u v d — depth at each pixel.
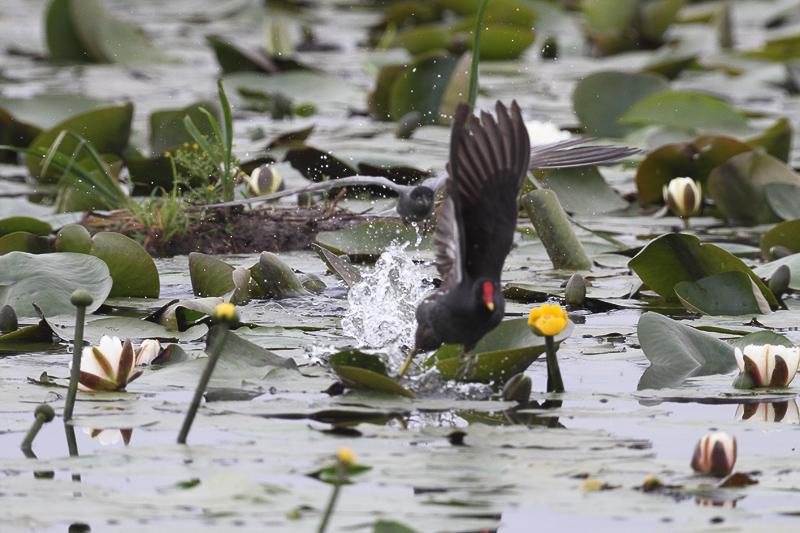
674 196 15.09
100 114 16.06
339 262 10.67
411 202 8.88
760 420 7.68
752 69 26.09
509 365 8.36
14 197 15.84
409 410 7.74
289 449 6.85
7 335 9.38
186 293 11.35
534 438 7.14
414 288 10.57
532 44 27.36
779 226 12.59
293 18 36.09
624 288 11.61
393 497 6.14
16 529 5.59
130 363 8.10
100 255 10.98
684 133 19.11
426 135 18.56
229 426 7.27
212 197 13.62
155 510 5.84
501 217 7.59
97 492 6.17
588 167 15.97
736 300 10.62
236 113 22.41
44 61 27.31
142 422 7.31
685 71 26.62
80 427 7.26
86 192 14.37
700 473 6.52
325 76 23.30
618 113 19.91
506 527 6.11
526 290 11.20
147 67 26.66
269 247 13.39
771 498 6.14
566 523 6.14
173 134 15.93
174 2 43.12
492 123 7.35
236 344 8.67
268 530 5.64
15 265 10.38
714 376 8.75
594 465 6.62
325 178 15.88
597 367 8.98
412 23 30.78
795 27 31.12
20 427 7.36
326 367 8.74
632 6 29.33
